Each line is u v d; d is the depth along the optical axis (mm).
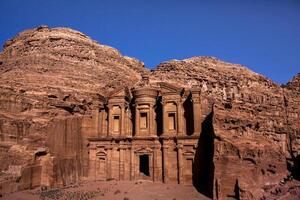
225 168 37031
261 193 35062
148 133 51406
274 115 53688
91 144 51531
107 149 51000
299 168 41000
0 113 43719
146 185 45625
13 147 42219
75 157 48969
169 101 51531
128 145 51000
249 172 36625
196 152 47031
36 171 43094
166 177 47406
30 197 37719
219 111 42438
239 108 46625
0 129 42250
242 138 39688
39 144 44906
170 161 48438
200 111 48906
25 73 58844
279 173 39875
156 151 49438
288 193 34406
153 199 37969
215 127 39844
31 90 53125
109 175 49844
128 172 49938
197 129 48000
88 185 46281
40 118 47375
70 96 55375
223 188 36312
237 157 37094
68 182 46719
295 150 50281
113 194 40438
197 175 45875
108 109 54344
